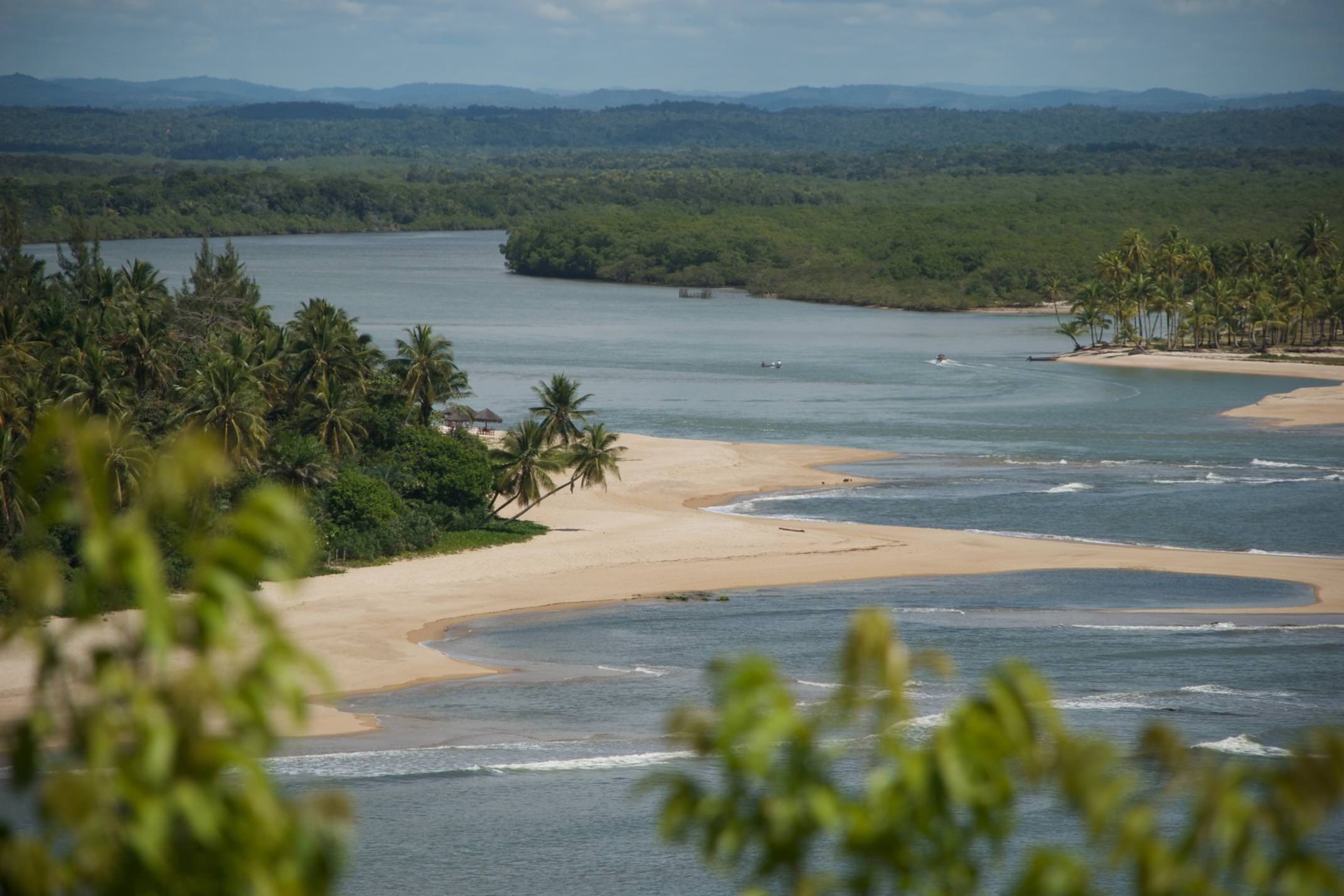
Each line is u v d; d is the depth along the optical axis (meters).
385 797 86.44
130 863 9.85
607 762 92.75
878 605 139.12
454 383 196.88
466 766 92.12
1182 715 99.94
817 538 170.88
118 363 178.38
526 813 84.12
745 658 12.64
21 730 10.08
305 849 10.53
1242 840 12.18
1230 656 118.19
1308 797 12.08
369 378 191.00
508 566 155.25
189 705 10.08
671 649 122.69
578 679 113.44
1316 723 97.44
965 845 12.22
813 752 12.51
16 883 9.84
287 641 10.58
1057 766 12.30
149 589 10.09
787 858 12.37
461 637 127.69
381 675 114.81
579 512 187.75
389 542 157.75
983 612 135.62
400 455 180.12
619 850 78.94
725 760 12.73
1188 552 164.00
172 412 162.50
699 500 198.50
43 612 10.33
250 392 157.25
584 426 184.25
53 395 153.00
